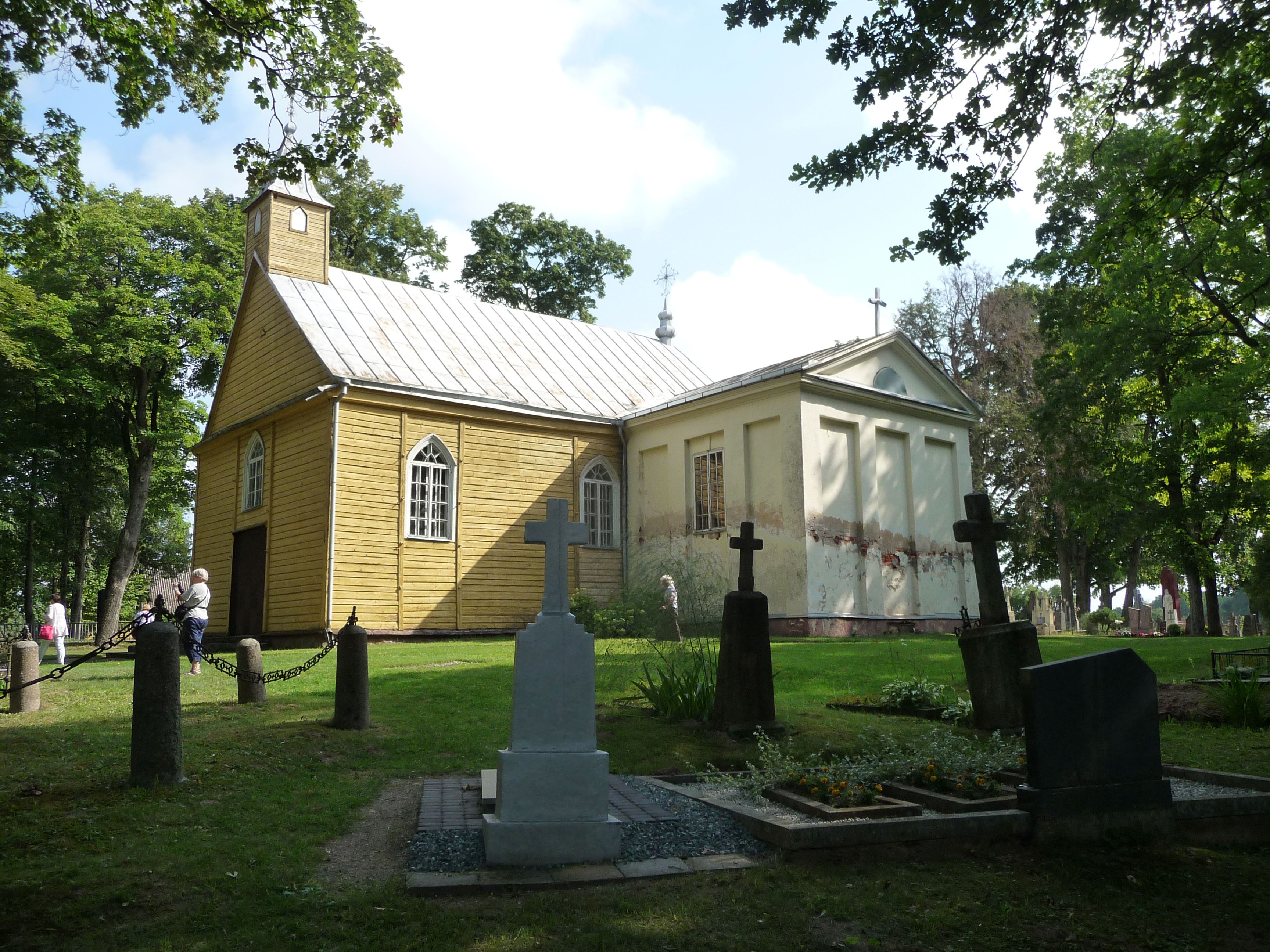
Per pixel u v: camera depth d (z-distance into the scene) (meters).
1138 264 25.95
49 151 14.96
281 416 25.92
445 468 25.77
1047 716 6.76
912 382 27.69
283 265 28.06
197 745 9.32
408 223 44.12
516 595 26.47
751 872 6.05
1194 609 35.25
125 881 5.63
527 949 4.86
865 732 10.85
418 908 5.37
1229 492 31.89
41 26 12.55
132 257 33.03
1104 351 27.94
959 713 11.65
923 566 26.80
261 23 12.47
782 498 24.14
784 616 23.64
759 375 25.89
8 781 7.93
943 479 28.20
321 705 12.18
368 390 24.11
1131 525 34.09
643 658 14.77
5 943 4.80
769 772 8.10
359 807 7.61
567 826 6.19
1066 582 43.00
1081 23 10.23
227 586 28.08
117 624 35.47
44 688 14.91
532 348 31.00
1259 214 11.12
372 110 13.18
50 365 31.22
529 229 45.62
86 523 41.66
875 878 5.99
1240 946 5.24
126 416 34.69
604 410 29.34
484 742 10.34
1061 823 6.65
